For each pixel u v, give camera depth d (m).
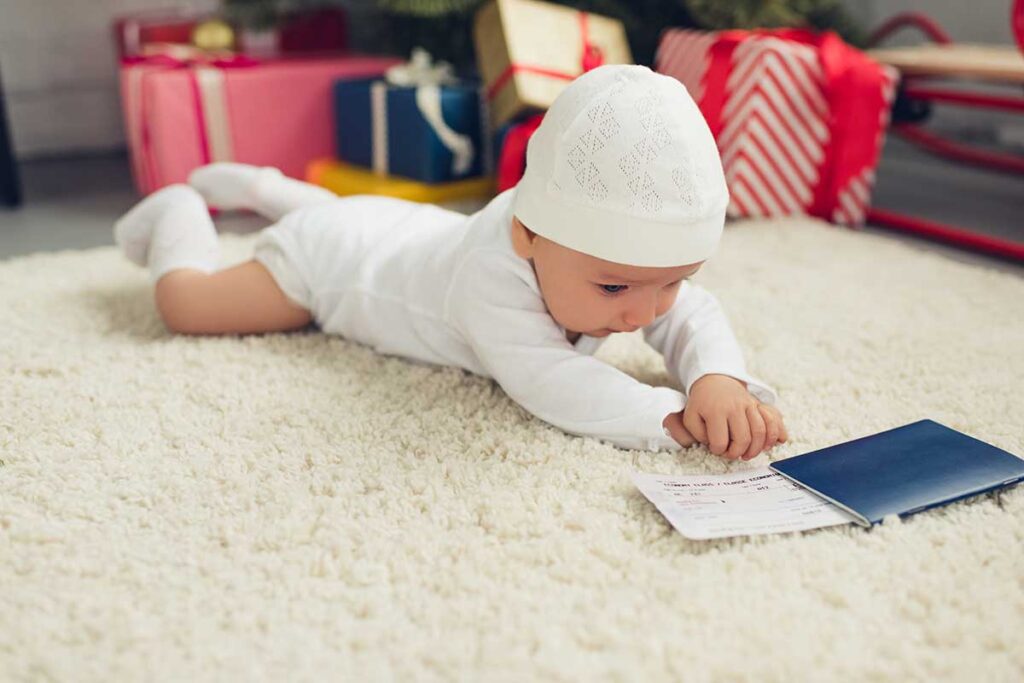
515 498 0.74
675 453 0.83
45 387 0.94
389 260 1.00
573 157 0.74
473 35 2.12
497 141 1.79
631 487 0.77
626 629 0.60
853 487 0.75
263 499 0.75
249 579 0.65
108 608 0.62
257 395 0.93
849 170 1.65
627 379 0.84
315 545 0.69
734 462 0.81
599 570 0.66
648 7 2.12
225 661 0.57
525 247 0.81
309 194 1.25
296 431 0.86
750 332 1.12
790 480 0.77
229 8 2.11
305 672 0.56
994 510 0.73
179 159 1.80
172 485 0.76
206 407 0.91
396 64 2.07
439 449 0.83
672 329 0.93
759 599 0.63
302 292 1.05
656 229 0.72
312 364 1.00
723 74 1.62
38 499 0.74
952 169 2.22
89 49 2.36
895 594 0.63
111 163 2.29
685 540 0.70
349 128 1.94
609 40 1.90
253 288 1.05
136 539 0.70
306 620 0.61
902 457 0.79
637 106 0.73
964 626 0.60
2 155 1.79
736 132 1.62
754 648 0.58
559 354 0.84
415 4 1.93
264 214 1.28
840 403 0.93
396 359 1.01
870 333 1.12
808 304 1.22
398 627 0.60
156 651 0.58
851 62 1.60
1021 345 1.08
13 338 1.07
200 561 0.67
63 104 2.38
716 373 0.84
